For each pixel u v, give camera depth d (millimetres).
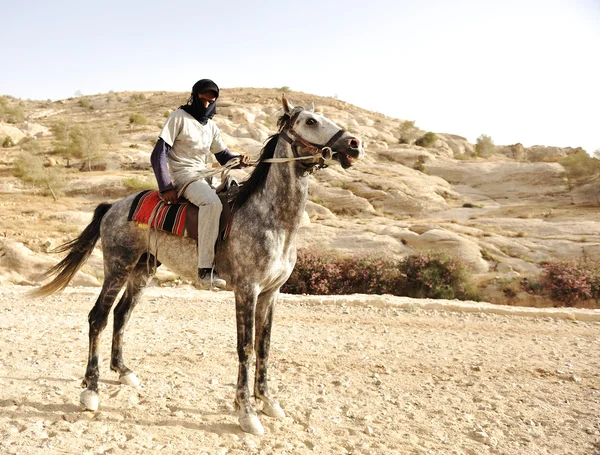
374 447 4711
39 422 4750
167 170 5098
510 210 39562
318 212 34250
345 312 11617
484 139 78125
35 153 48625
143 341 8195
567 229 29359
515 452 4809
